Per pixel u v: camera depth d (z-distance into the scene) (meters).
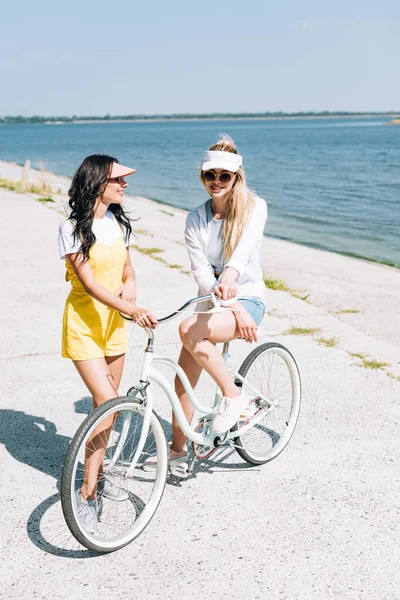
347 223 19.88
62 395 5.29
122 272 3.74
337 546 3.40
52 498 3.87
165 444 3.59
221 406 3.76
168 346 6.38
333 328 7.04
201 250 3.88
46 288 8.46
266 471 4.18
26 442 4.54
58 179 30.34
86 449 3.44
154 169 44.31
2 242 11.68
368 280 10.08
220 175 3.64
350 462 4.27
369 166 44.91
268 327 7.03
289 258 12.07
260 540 3.46
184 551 3.37
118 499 3.72
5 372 5.72
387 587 3.09
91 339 3.54
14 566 3.26
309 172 40.00
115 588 3.10
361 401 5.18
